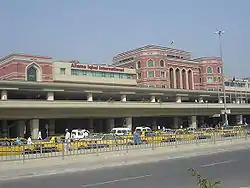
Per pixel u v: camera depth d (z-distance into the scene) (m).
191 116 73.44
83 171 17.00
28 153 20.25
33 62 68.06
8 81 51.16
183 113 70.69
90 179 14.23
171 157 22.09
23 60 67.00
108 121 64.38
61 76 71.62
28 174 16.08
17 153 20.20
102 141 23.53
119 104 59.03
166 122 79.75
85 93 62.47
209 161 19.31
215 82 100.88
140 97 75.31
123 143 24.70
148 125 76.75
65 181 13.92
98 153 22.84
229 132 33.59
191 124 73.56
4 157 19.81
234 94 89.50
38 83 54.25
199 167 16.81
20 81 52.34
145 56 87.25
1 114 47.28
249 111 83.88
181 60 95.81
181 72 95.50
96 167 18.20
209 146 28.31
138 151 24.52
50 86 55.72
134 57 91.00
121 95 67.31
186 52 102.44
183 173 14.94
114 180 13.70
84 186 12.54
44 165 18.59
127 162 20.03
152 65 86.56
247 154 22.56
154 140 26.72
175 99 77.75
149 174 15.05
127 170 16.73
